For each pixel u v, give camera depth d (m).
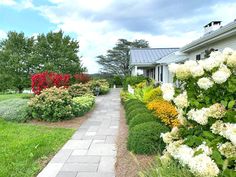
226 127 2.36
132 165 4.55
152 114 6.45
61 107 9.00
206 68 2.74
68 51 27.48
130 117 7.65
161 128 5.16
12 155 5.22
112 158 5.23
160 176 2.91
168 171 2.91
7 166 4.66
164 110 5.93
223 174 2.13
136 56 25.67
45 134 7.01
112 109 12.16
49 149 5.71
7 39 28.69
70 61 27.42
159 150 4.82
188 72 2.82
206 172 2.01
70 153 5.60
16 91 27.69
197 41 9.69
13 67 26.94
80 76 19.08
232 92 2.58
